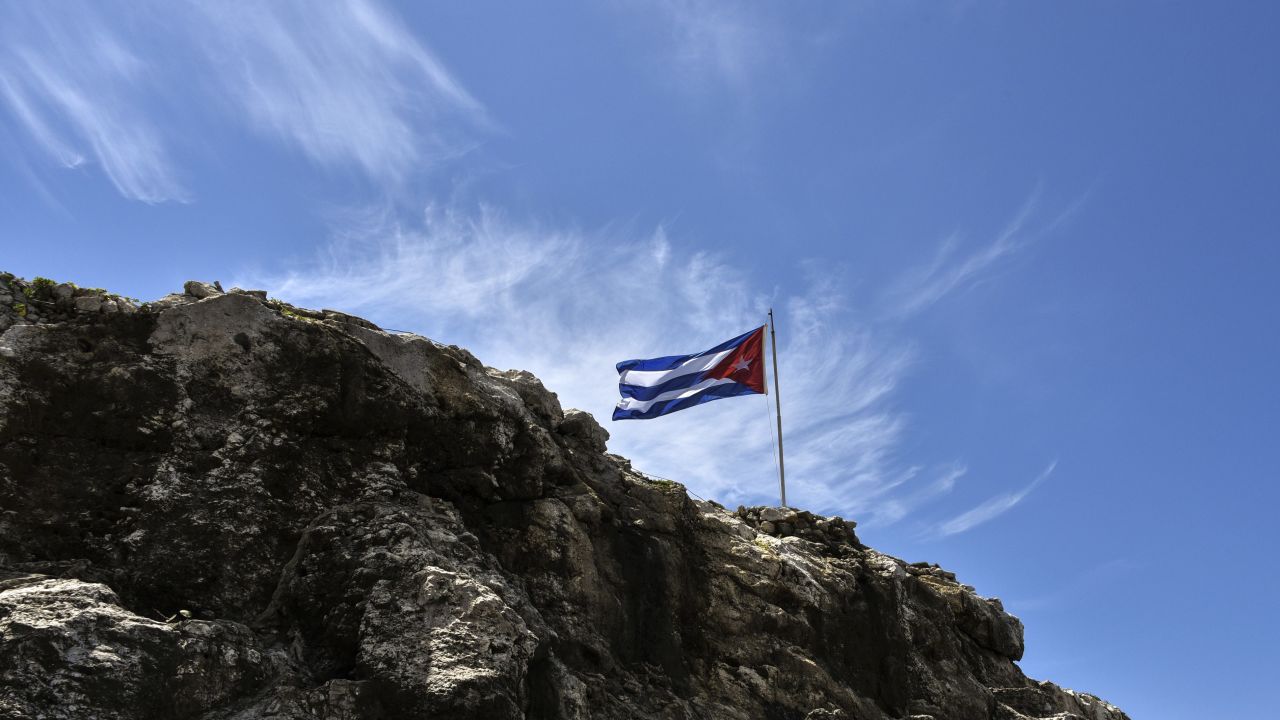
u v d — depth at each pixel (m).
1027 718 30.42
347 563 21.02
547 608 24.59
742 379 33.56
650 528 27.62
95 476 21.17
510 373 28.83
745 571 27.89
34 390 21.23
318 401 23.52
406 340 25.70
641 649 25.75
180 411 22.23
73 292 23.09
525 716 20.11
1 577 19.22
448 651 19.42
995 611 33.12
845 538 31.81
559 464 26.95
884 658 29.05
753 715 25.91
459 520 23.88
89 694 16.98
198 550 21.06
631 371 33.34
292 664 19.70
